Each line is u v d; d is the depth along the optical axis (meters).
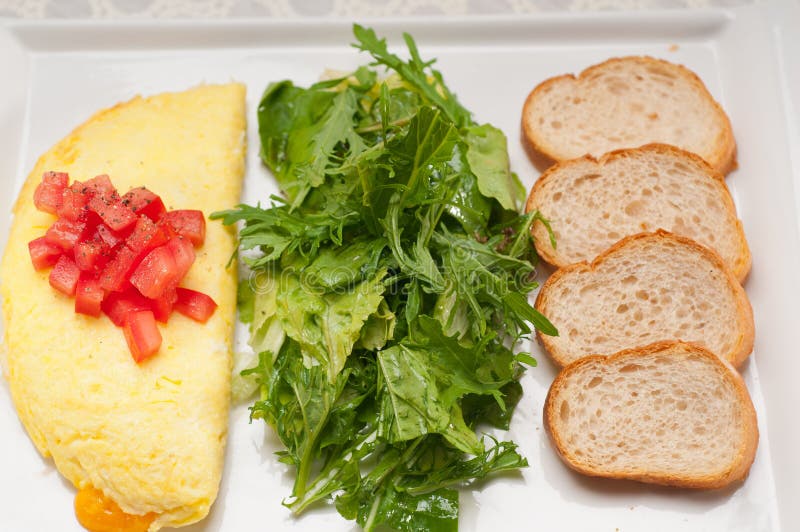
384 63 0.55
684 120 0.56
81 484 0.48
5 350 0.50
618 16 0.59
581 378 0.50
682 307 0.51
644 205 0.53
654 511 0.49
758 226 0.55
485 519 0.49
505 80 0.59
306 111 0.56
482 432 0.51
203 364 0.49
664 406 0.49
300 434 0.49
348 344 0.49
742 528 0.49
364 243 0.50
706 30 0.60
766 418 0.51
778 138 0.56
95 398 0.48
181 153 0.54
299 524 0.49
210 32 0.59
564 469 0.50
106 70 0.59
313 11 0.61
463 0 0.62
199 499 0.47
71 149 0.54
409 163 0.48
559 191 0.54
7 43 0.59
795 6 0.59
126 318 0.49
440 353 0.48
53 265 0.51
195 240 0.51
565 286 0.51
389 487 0.48
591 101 0.57
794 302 0.53
